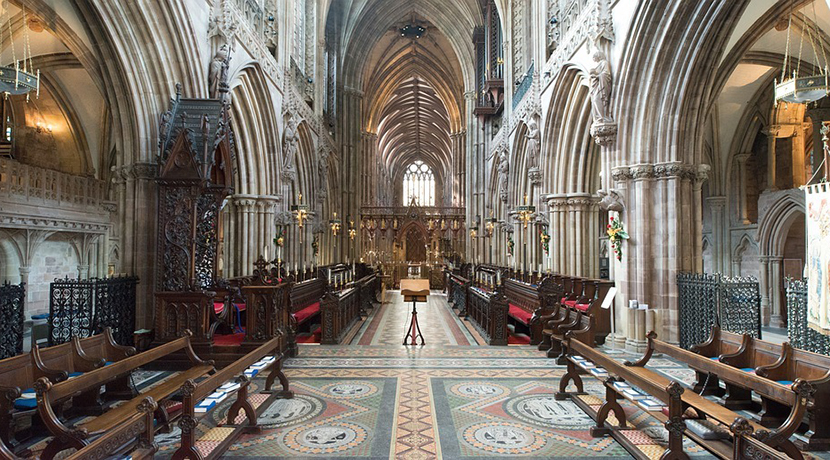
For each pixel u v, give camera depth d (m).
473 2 30.95
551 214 16.91
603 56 11.37
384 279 30.06
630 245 10.76
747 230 16.97
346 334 12.59
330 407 6.54
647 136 10.59
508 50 24.48
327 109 29.52
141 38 9.76
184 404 4.30
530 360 9.36
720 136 17.50
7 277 14.64
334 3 31.06
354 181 35.28
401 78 43.19
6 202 13.93
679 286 10.06
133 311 9.58
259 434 5.58
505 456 5.00
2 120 17.19
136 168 9.80
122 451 4.50
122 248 9.87
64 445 3.92
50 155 19.02
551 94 16.33
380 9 33.66
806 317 7.36
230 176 10.06
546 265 17.55
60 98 18.44
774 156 16.25
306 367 8.79
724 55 11.32
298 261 20.86
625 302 10.72
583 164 16.30
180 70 10.43
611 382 5.53
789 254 15.84
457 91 42.00
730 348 6.93
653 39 10.22
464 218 40.75
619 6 11.02
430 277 37.97
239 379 5.70
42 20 11.49
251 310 8.90
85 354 6.26
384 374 8.28
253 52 13.97
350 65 34.94
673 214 10.31
